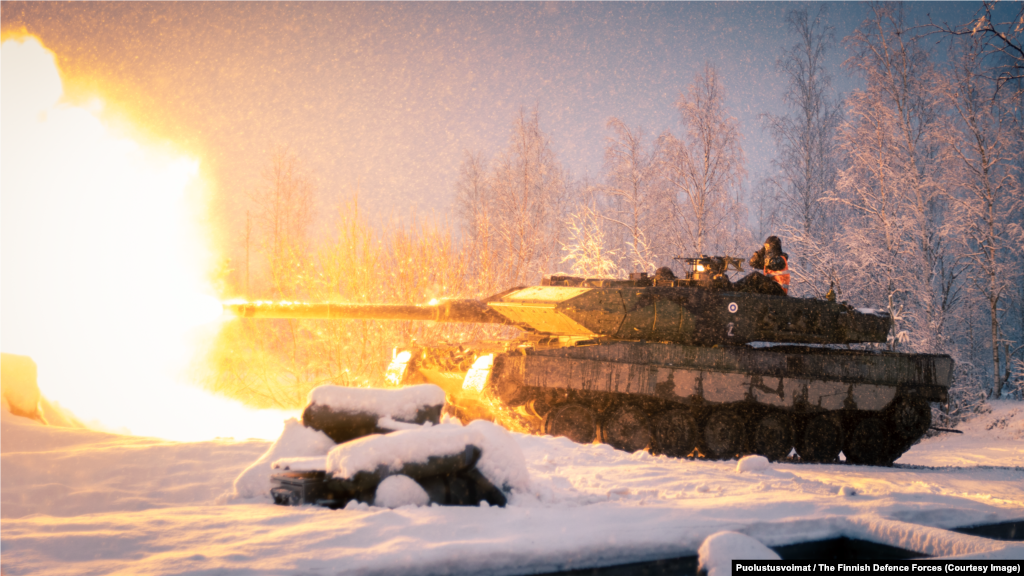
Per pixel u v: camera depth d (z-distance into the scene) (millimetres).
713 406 14695
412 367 15922
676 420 14555
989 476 13562
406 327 24406
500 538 5203
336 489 6168
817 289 29750
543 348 13836
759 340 15578
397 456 6199
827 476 12211
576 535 5355
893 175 28453
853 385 15633
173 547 4879
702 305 15055
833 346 16484
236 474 7203
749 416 15211
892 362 16094
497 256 30875
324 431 7133
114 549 4832
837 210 34125
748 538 5355
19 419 8789
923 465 16719
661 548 5434
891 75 28734
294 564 4516
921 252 28406
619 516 6082
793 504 6746
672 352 14539
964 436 26016
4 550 4738
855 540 6215
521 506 6445
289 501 6180
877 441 16172
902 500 7727
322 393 7152
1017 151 28562
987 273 29781
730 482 8258
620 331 14867
